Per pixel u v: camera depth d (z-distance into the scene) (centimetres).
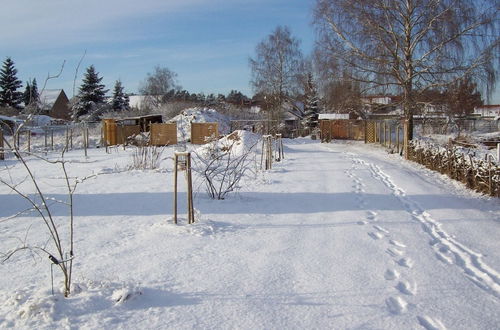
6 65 4547
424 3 2312
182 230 643
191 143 3284
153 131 3192
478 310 400
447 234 680
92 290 400
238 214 775
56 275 459
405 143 2109
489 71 2266
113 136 3002
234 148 2077
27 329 338
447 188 1173
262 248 570
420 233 674
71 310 365
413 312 393
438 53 2344
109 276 455
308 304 401
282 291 429
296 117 5294
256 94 5075
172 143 3192
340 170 1522
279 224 707
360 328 358
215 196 941
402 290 446
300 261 521
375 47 2420
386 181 1287
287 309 389
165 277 457
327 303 404
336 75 2616
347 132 3959
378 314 384
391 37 2414
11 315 359
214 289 429
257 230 664
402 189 1110
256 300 406
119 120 3219
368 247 588
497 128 3747
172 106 5159
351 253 559
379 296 423
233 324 358
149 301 396
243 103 7894
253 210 812
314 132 4212
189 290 425
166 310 379
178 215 756
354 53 2511
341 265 511
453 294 436
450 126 3008
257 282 450
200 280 451
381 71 2462
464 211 841
